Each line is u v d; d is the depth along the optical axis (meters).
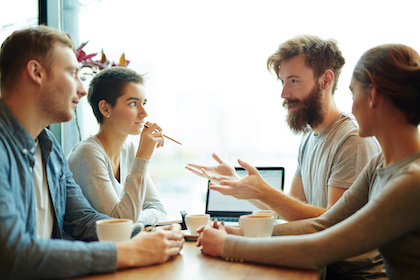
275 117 2.07
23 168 1.01
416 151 0.89
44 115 1.08
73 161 1.52
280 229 1.21
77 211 1.31
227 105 2.13
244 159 2.12
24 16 2.19
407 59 0.91
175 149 2.20
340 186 1.40
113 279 0.84
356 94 0.99
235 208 1.82
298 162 1.83
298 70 1.52
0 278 0.80
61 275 0.83
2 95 1.04
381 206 0.82
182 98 2.19
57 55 1.05
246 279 0.83
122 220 1.04
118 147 1.64
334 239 0.86
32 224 1.05
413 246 0.90
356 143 1.40
